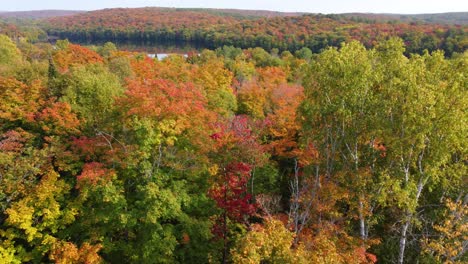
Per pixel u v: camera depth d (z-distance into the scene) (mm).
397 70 19281
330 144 23125
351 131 21703
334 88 21234
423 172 19188
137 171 21672
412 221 19750
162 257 20594
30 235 20016
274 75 58000
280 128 30500
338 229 20250
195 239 22375
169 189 20250
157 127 20406
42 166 22578
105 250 21656
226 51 91312
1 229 21516
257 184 26453
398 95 19172
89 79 27547
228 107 40438
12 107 27016
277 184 28922
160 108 21141
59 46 75062
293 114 30688
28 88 28359
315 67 21453
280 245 14281
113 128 23984
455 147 18969
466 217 19828
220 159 22297
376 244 22312
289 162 31453
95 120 26156
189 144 22953
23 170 21188
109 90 27188
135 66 48000
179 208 19812
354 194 21156
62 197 22094
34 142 26484
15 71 32750
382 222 24172
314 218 21828
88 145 23172
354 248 18328
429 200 23484
